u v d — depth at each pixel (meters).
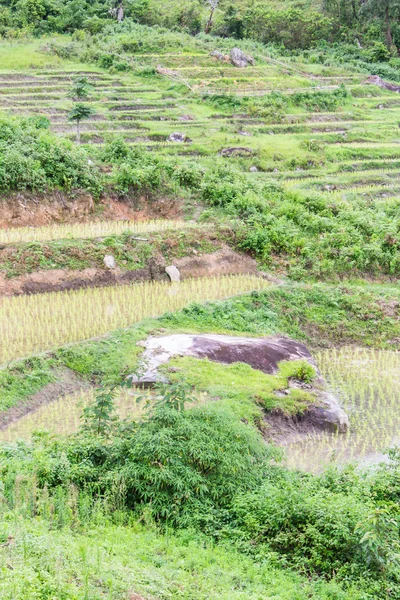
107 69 61.25
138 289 25.64
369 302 27.12
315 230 31.78
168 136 48.38
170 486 12.53
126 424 13.90
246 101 57.28
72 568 9.01
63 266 25.22
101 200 32.03
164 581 9.47
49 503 11.41
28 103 49.69
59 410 17.39
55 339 20.47
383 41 81.44
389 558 10.83
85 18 72.94
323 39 80.94
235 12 81.62
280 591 10.21
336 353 24.62
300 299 26.52
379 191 42.94
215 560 10.85
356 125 56.84
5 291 23.62
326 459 17.02
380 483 13.27
